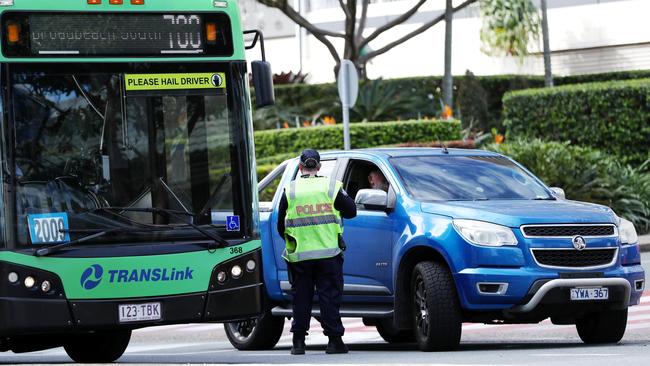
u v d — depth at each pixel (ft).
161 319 90.38
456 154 111.24
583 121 238.68
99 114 91.15
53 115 90.22
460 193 104.83
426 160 109.19
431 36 323.57
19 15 90.33
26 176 89.04
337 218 100.53
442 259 99.86
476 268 96.17
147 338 142.92
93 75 91.45
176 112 92.89
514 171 109.70
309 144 231.50
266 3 258.98
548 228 96.84
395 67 329.11
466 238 96.68
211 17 94.68
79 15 91.66
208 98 93.81
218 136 93.71
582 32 310.86
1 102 89.20
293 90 276.62
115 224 90.22
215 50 94.58
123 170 91.09
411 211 102.27
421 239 99.66
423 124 232.53
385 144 230.68
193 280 91.30
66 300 88.53
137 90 92.07
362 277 106.52
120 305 89.51
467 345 108.27
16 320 87.61
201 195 92.63
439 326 97.09
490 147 221.25
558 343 107.34
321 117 273.54
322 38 265.95
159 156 92.02
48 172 89.66
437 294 97.30
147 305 90.07
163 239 90.99
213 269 92.02
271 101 97.09
